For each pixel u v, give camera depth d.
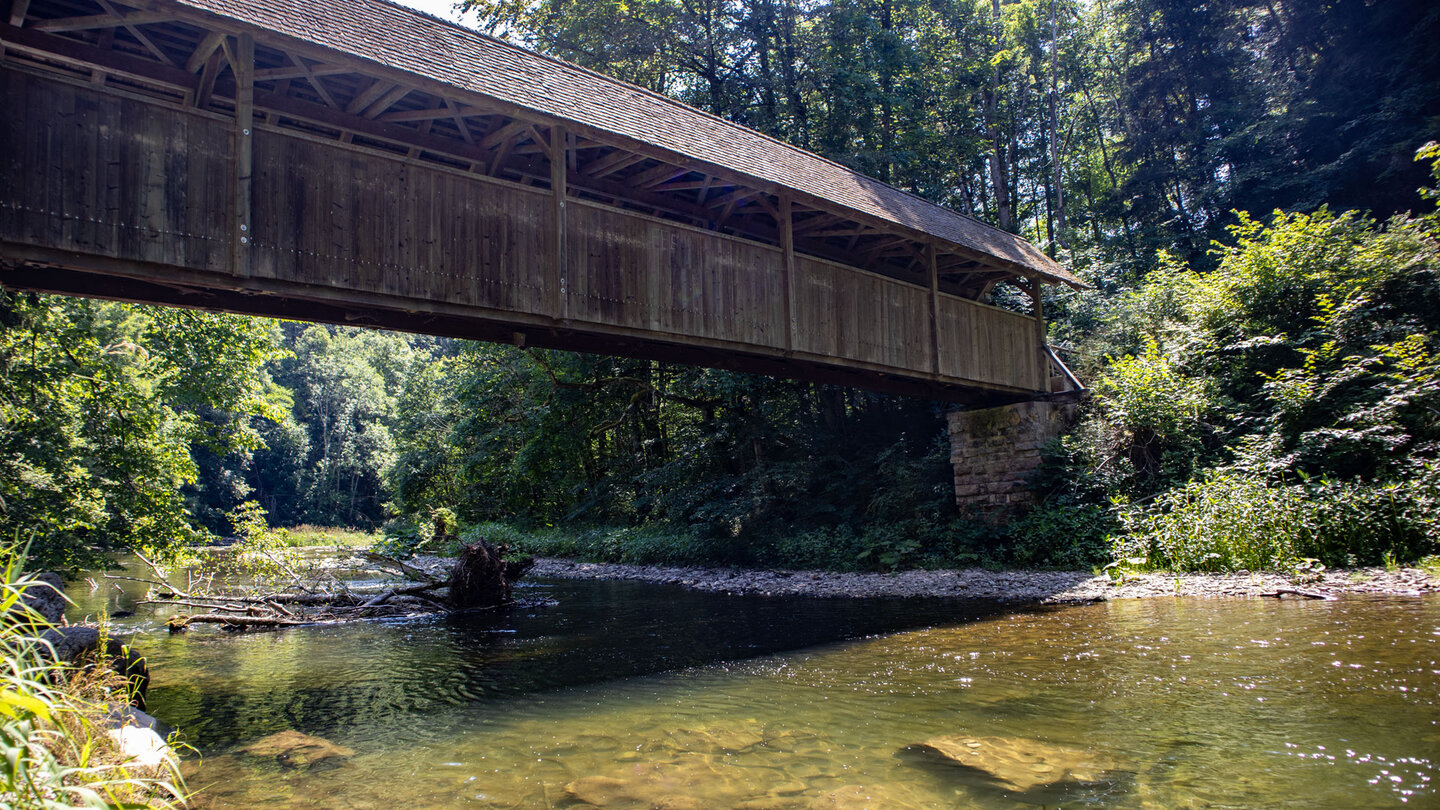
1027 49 25.39
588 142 8.61
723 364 10.41
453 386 21.67
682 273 8.82
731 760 3.62
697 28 18.88
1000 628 6.88
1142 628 6.29
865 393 18.06
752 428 15.89
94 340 11.05
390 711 4.85
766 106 19.25
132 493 10.58
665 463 19.02
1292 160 21.33
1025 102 27.08
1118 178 28.73
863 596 9.97
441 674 5.97
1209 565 9.26
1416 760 3.10
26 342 9.95
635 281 8.35
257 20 5.69
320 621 9.05
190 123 5.85
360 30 6.56
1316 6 22.23
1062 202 23.94
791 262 9.91
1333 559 8.70
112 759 2.64
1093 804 2.88
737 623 8.09
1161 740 3.55
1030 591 9.25
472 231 7.24
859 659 5.89
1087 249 25.61
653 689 5.24
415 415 28.89
